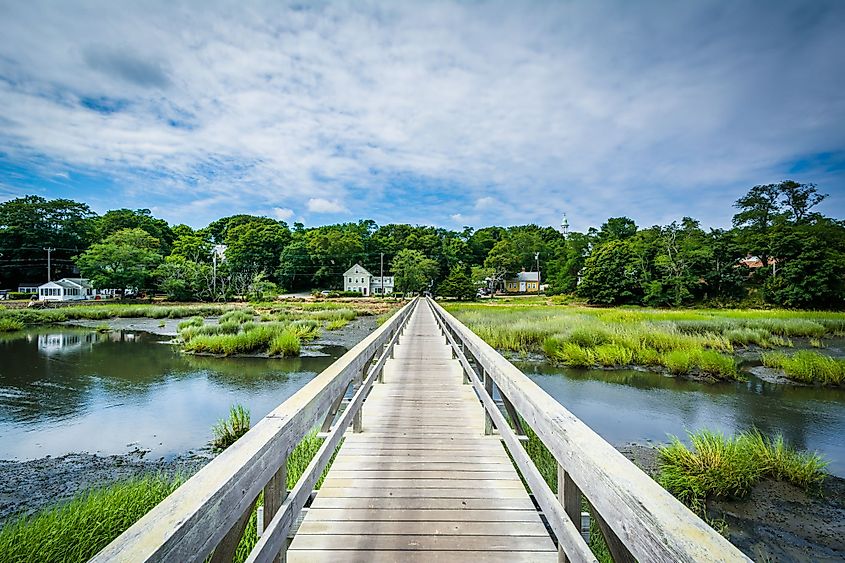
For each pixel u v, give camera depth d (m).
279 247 75.31
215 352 16.39
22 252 55.00
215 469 1.18
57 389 11.13
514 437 2.70
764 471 5.78
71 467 6.61
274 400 10.12
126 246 50.59
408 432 4.17
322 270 72.06
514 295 70.31
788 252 35.56
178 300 51.00
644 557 0.96
